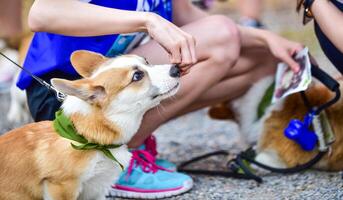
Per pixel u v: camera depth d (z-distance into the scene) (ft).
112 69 8.41
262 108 12.22
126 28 9.05
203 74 10.42
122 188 10.29
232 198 9.96
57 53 9.96
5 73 19.72
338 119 11.08
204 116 16.39
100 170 8.43
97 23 9.09
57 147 8.23
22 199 8.46
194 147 13.60
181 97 10.41
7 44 19.22
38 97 10.23
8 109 17.67
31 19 9.29
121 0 9.95
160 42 8.84
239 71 11.88
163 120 10.57
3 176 8.43
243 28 11.70
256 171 11.37
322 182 10.53
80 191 8.48
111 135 8.38
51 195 8.27
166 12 10.91
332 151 11.03
